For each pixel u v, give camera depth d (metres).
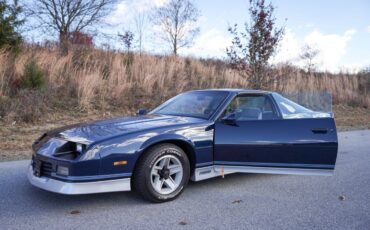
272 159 4.98
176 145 4.62
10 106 10.06
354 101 19.66
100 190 4.03
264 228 3.79
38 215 4.02
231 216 4.11
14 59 12.38
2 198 4.54
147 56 16.83
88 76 12.48
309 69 24.33
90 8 22.00
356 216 4.18
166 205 4.41
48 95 11.14
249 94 5.36
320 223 3.95
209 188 5.17
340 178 5.91
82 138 4.15
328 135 5.05
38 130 9.20
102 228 3.70
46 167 4.19
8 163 6.35
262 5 11.45
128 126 4.50
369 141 9.95
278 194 4.97
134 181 4.32
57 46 15.05
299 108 5.61
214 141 4.83
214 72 17.52
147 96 13.34
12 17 13.05
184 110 5.35
